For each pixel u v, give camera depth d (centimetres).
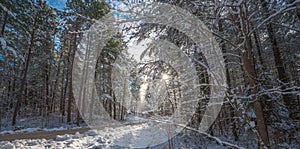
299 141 344
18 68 1564
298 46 530
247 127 299
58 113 1753
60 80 1930
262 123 215
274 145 327
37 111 1714
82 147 458
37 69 1708
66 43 1741
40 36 1376
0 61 1125
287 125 349
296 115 367
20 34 1244
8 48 964
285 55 576
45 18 1352
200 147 339
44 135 664
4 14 1069
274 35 431
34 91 1855
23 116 1548
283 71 419
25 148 426
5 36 1091
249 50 226
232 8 219
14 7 1081
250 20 250
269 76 375
